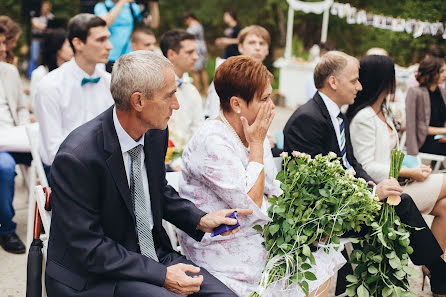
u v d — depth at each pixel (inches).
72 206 77.8
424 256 111.6
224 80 91.9
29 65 403.9
